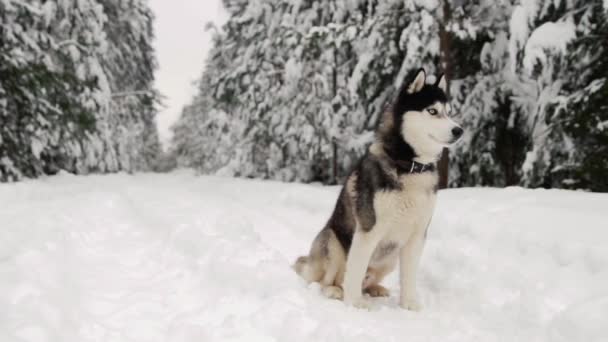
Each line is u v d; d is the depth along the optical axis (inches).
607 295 112.7
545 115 321.1
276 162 611.5
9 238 149.4
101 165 573.9
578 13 303.7
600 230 150.5
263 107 593.9
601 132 277.4
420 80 138.9
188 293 126.4
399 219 135.1
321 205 301.1
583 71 302.2
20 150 412.2
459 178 440.8
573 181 298.0
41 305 97.6
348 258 139.3
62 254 139.9
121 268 145.5
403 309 138.9
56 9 524.4
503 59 399.5
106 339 96.6
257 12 611.8
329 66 509.4
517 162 416.2
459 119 413.4
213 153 798.5
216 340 98.3
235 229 183.9
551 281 133.7
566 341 106.0
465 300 142.5
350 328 110.0
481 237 179.6
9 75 382.6
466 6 414.3
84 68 540.7
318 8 531.2
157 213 220.2
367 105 498.3
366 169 140.2
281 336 102.7
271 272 131.0
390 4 423.5
